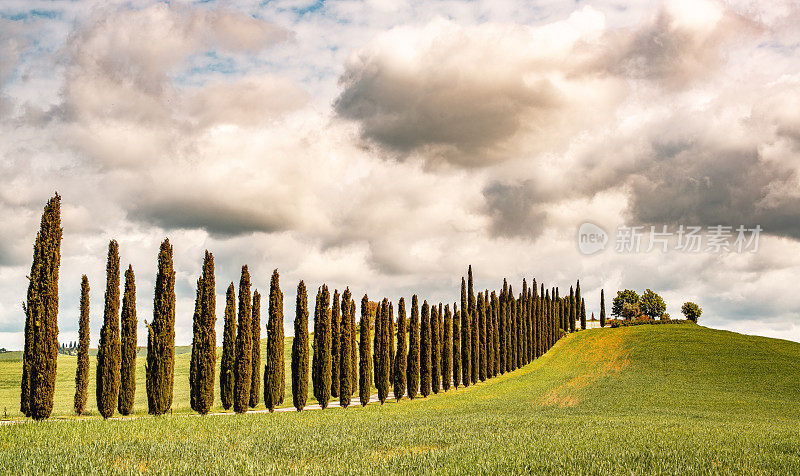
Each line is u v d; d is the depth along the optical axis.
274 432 30.11
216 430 30.38
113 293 43.22
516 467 22.27
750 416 51.69
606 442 28.55
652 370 85.94
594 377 84.38
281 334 62.75
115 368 42.25
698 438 30.97
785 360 86.56
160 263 41.84
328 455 25.12
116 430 28.34
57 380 88.88
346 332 59.56
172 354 41.59
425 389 69.00
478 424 37.09
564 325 133.88
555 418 43.31
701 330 117.94
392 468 22.12
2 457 21.03
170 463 21.80
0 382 85.00
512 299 104.19
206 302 44.59
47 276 34.44
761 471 22.67
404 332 68.00
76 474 19.58
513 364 100.44
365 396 60.22
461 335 83.88
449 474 21.00
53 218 35.16
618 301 162.38
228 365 47.94
